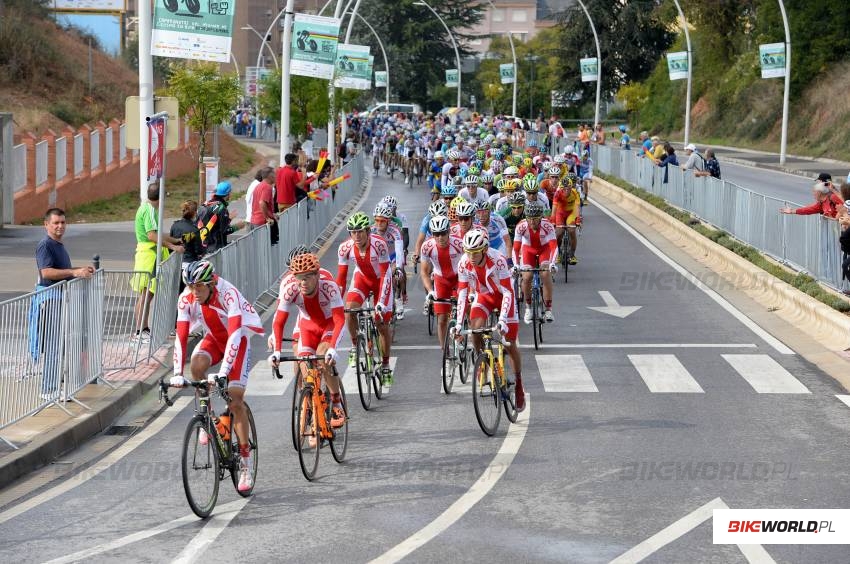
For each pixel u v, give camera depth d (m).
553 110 94.81
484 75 104.88
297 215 21.78
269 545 7.02
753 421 10.31
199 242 14.58
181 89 31.30
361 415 10.76
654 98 78.50
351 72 39.91
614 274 20.33
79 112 42.91
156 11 16.14
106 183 34.16
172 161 42.69
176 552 6.90
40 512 7.81
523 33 141.00
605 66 84.75
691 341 14.38
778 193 33.09
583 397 11.40
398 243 11.60
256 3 98.12
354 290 11.52
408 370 12.83
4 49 42.94
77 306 10.80
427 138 43.00
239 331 7.88
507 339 10.22
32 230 25.69
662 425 10.19
